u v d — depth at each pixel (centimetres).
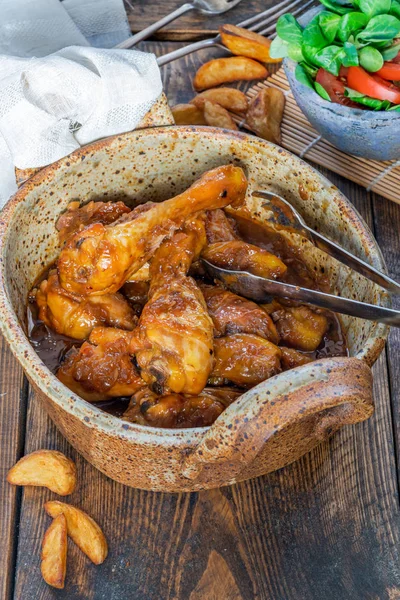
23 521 77
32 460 77
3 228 76
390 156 89
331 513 78
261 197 81
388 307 74
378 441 81
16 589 74
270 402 65
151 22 103
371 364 71
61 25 94
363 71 83
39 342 78
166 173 83
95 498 78
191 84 100
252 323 76
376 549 76
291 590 75
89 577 75
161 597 74
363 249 77
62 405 68
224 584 75
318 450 80
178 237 78
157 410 72
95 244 75
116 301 78
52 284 77
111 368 74
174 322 73
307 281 83
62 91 78
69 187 80
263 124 94
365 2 82
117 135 80
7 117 77
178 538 76
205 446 66
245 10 104
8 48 93
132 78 79
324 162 94
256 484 78
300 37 84
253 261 80
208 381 76
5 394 82
